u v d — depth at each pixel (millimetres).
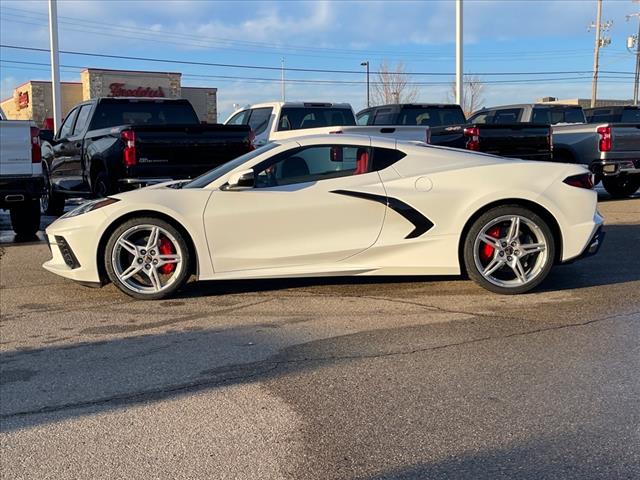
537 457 3039
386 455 3080
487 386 3855
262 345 4641
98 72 35844
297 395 3771
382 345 4594
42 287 6445
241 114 12586
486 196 5711
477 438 3229
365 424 3395
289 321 5199
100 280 5770
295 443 3207
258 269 5750
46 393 3863
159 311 5527
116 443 3240
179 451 3146
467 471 2930
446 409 3555
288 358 4367
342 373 4090
